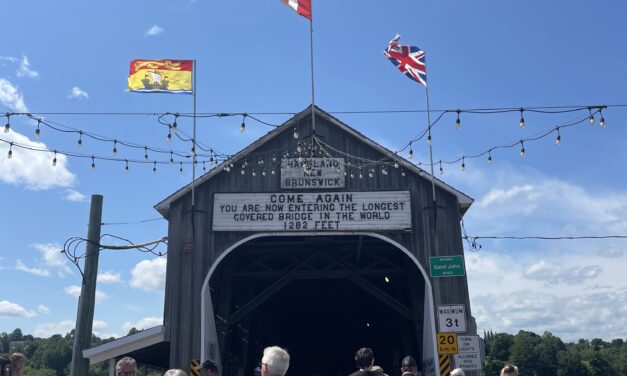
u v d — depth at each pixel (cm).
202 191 1691
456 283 1605
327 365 3080
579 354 12788
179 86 1655
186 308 1589
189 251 1639
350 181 1689
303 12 1764
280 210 1667
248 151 1705
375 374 632
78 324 1489
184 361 1548
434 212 1658
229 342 2117
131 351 1552
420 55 1700
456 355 1476
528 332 13062
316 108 1734
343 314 2875
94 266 1531
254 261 1998
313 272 1873
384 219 1656
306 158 1703
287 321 2964
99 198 1577
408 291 2069
